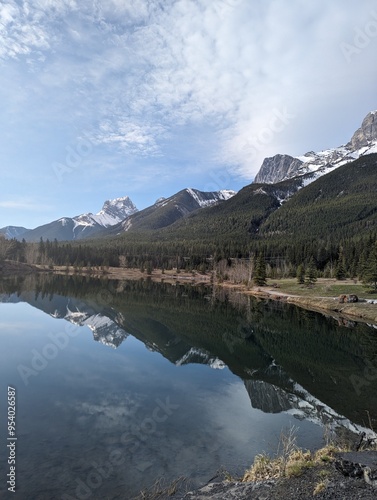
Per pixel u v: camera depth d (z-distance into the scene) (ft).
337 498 27.30
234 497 31.65
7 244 528.22
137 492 36.09
